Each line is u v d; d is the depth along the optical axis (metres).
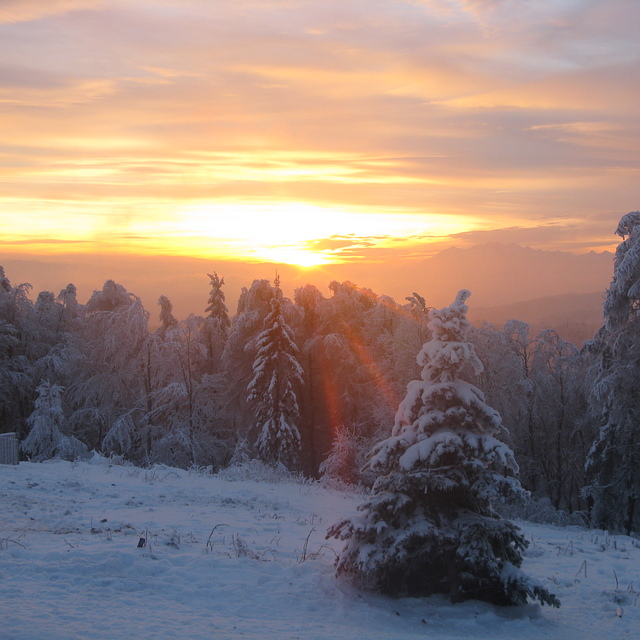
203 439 41.28
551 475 34.97
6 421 42.25
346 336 45.25
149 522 12.21
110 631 6.46
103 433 42.47
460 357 9.34
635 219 27.03
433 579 9.09
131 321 41.56
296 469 38.53
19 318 43.69
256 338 41.16
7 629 6.14
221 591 8.30
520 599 8.86
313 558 10.39
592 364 30.23
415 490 9.03
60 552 8.99
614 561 12.27
